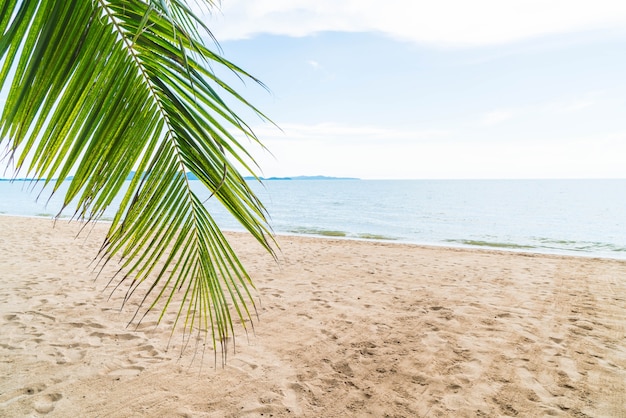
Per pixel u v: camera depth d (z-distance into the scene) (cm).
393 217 2738
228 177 95
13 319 433
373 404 285
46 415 258
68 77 74
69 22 73
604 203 4294
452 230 1969
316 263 832
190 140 93
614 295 582
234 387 304
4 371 315
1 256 792
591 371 336
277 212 3153
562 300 554
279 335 413
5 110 69
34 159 73
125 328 417
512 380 320
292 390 302
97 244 984
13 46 69
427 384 313
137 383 305
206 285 126
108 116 83
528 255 985
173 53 78
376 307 514
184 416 264
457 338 408
